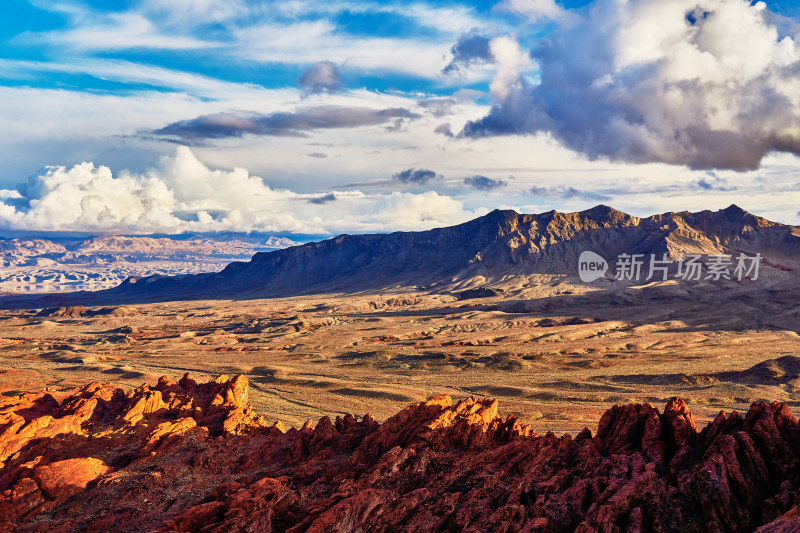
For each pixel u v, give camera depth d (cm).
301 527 3192
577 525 3159
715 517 3147
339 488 3725
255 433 5762
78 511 3994
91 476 4509
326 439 5284
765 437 3575
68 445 5116
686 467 3662
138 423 5794
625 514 3141
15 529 3744
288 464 4956
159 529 3394
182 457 5025
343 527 3186
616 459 3856
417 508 3453
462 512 3381
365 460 4512
